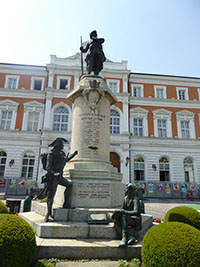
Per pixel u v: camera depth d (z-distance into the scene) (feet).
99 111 21.65
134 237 13.16
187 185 76.23
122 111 86.53
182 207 18.21
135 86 93.97
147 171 80.74
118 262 11.64
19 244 9.60
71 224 14.28
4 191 67.97
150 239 10.18
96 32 27.14
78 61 90.38
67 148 78.18
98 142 20.67
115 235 13.80
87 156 20.10
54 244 12.35
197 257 8.99
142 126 88.53
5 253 9.09
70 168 18.88
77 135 21.20
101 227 13.88
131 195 14.24
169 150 83.97
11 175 74.69
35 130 82.64
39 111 83.71
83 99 22.03
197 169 83.56
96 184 17.21
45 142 78.23
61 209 15.69
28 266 10.60
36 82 91.86
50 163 15.08
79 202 16.67
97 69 25.96
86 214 15.55
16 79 88.74
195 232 10.04
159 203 56.49
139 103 90.27
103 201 16.92
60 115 84.02
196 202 62.03
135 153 82.17
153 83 95.20
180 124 89.81
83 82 22.58
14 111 82.38
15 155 76.79
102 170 18.34
